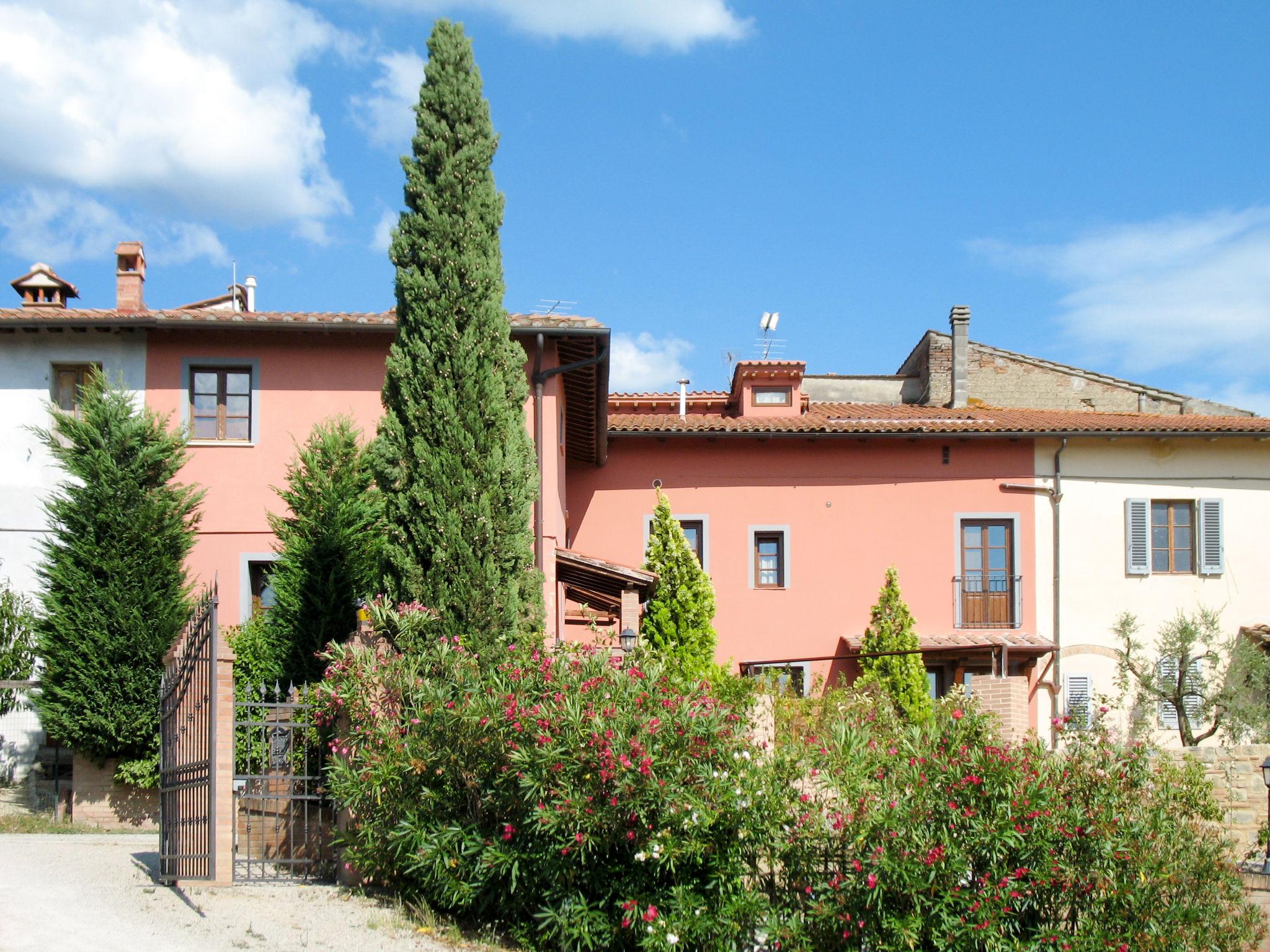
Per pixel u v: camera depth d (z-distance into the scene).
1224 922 8.51
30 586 17.44
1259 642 22.66
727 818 8.16
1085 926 8.04
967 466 23.70
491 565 11.79
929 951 7.83
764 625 23.09
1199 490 23.88
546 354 17.77
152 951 7.50
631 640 17.81
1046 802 8.07
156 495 15.66
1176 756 13.15
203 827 9.27
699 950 8.02
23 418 17.81
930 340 29.56
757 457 23.56
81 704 14.88
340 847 9.96
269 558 17.62
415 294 12.47
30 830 14.58
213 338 18.11
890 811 7.93
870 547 23.41
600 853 8.45
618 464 23.53
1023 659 23.02
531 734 8.66
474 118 13.07
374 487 16.34
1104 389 29.33
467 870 8.93
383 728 9.61
